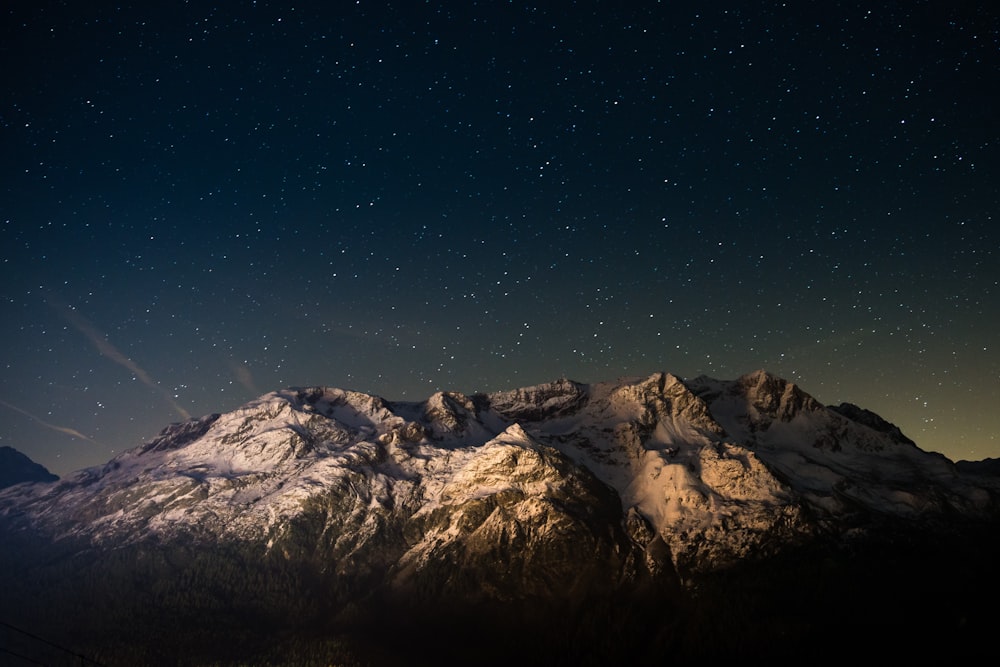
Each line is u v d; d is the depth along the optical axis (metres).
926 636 174.88
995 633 172.88
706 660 179.12
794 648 176.25
